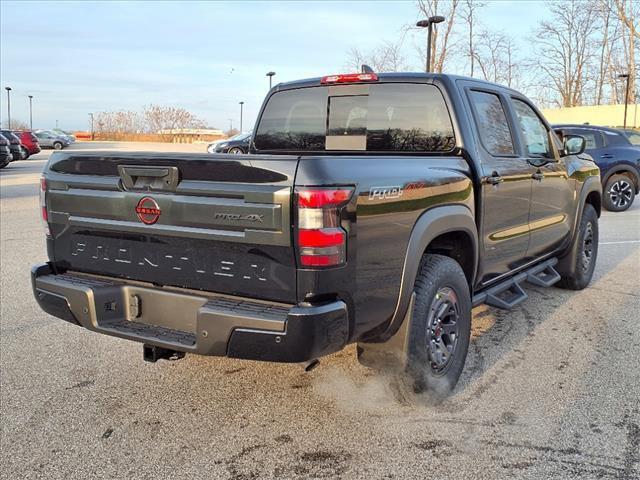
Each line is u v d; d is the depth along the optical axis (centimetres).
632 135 1291
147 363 421
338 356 434
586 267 620
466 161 384
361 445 311
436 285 342
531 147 495
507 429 325
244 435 321
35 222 1086
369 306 294
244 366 415
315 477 282
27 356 434
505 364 417
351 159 283
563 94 4194
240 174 272
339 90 446
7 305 559
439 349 355
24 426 330
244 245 277
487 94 435
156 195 298
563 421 333
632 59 3634
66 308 332
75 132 6856
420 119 408
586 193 593
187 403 360
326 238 262
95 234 334
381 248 295
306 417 341
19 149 2775
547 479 277
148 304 317
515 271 481
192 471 287
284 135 482
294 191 259
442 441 314
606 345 454
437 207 340
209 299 292
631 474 280
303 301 268
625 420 333
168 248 305
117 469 289
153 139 6512
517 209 446
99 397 368
